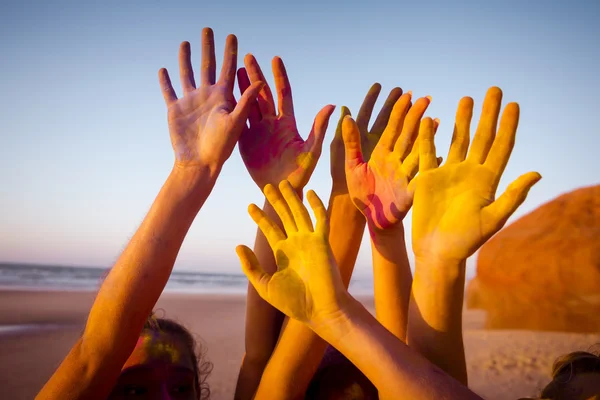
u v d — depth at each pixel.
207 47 1.54
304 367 1.35
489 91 1.09
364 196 1.41
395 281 1.46
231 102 1.46
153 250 1.22
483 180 1.08
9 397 3.77
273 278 1.12
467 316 7.25
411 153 1.32
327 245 1.13
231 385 4.08
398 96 1.74
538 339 6.32
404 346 1.05
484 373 4.84
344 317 1.07
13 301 11.56
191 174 1.33
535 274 6.93
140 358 1.43
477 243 1.05
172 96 1.49
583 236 6.50
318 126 1.59
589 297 6.62
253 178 1.68
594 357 1.29
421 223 1.11
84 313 9.57
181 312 9.86
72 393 1.17
